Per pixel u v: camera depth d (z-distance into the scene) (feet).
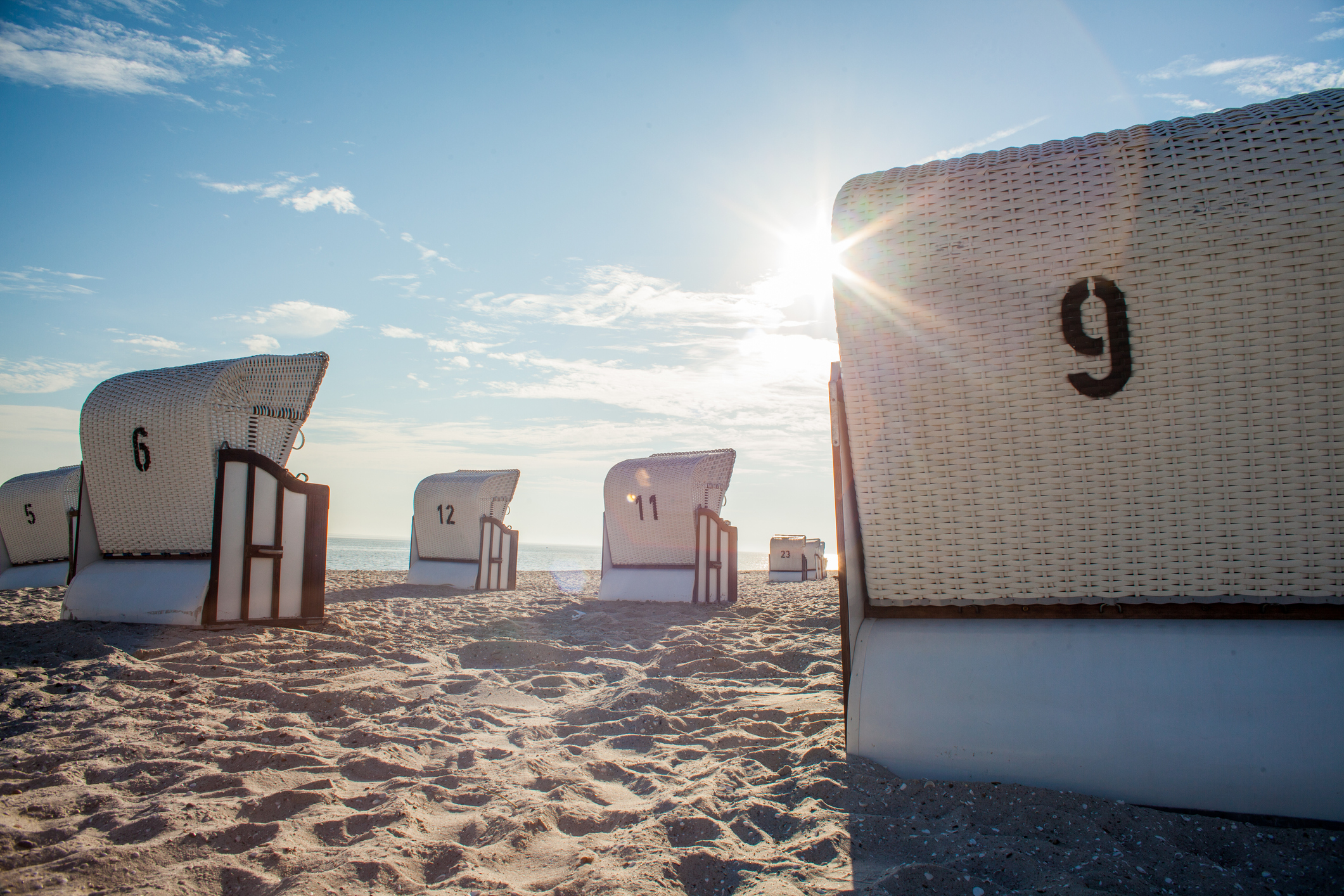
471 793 7.54
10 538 36.37
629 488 33.83
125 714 10.30
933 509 7.52
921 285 7.26
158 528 19.16
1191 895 5.05
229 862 5.77
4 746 8.89
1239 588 6.69
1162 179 6.47
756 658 15.19
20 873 5.53
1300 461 6.40
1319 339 6.22
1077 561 7.11
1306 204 6.12
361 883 5.47
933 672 7.30
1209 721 6.35
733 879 5.54
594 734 9.95
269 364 19.39
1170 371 6.61
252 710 10.91
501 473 41.11
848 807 6.65
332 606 25.66
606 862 5.78
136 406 19.02
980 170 7.11
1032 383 7.02
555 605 28.94
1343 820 5.89
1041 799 6.45
